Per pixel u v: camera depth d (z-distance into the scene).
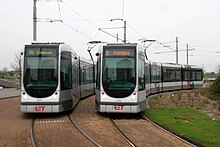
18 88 51.91
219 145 9.55
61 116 15.98
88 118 15.30
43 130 12.03
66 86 16.17
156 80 32.31
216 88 31.55
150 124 13.73
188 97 29.00
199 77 45.03
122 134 11.33
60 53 15.73
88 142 9.93
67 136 10.88
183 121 14.31
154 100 25.06
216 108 20.91
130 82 15.38
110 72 15.53
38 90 15.19
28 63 15.43
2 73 87.56
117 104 15.26
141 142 10.02
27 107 15.08
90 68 29.27
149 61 29.22
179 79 39.00
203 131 11.80
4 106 21.62
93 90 31.14
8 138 10.45
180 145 9.62
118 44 15.86
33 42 15.91
